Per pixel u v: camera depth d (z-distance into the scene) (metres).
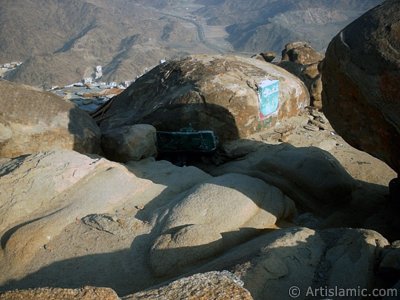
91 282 4.43
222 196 5.34
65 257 4.70
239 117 8.67
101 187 5.70
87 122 7.74
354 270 3.84
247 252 4.22
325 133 9.60
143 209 5.58
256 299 3.56
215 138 8.43
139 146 7.60
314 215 6.21
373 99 4.63
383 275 3.79
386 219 6.08
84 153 7.43
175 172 6.80
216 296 2.80
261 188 5.74
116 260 4.65
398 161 4.86
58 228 5.02
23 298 2.54
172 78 9.36
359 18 4.91
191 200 5.29
